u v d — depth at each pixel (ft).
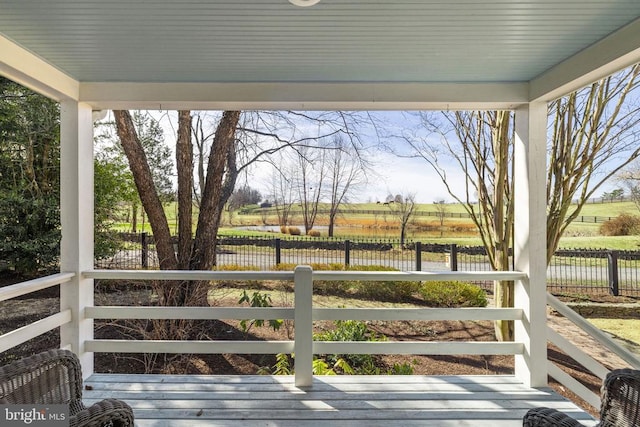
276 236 22.85
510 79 8.86
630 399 4.57
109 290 16.61
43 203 17.40
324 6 5.80
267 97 9.00
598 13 5.96
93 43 7.00
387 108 9.55
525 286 8.95
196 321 15.66
